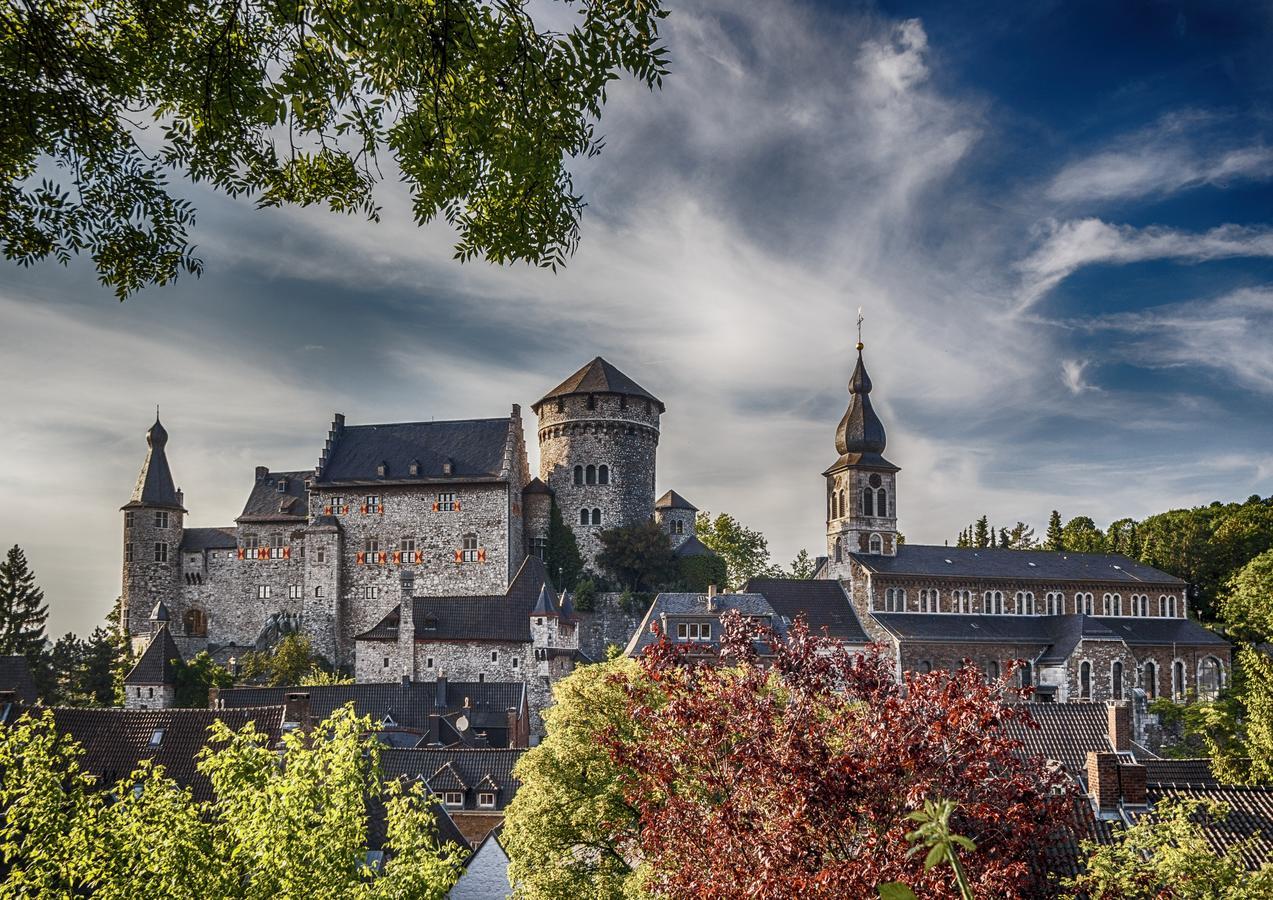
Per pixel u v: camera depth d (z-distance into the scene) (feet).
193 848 79.82
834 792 54.39
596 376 422.00
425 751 238.07
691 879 59.31
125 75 45.91
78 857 79.00
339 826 85.30
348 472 413.39
